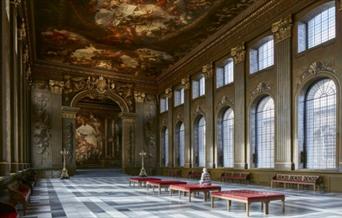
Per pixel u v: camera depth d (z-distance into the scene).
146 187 17.41
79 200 11.85
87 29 22.06
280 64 17.11
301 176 15.11
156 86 33.81
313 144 15.48
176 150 29.70
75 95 29.81
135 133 32.34
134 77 32.81
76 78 30.08
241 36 20.62
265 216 8.26
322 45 14.74
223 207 9.88
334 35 14.65
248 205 8.38
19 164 15.65
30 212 9.16
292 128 16.19
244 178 18.97
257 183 18.45
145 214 8.71
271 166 18.20
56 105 28.88
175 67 29.75
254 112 19.62
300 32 16.27
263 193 9.45
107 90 31.34
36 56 27.36
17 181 11.23
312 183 14.12
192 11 19.64
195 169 25.86
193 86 27.08
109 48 25.80
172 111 30.50
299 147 15.85
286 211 9.01
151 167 32.53
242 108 20.16
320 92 15.27
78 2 18.27
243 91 20.14
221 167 22.34
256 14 19.03
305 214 8.48
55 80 29.05
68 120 29.25
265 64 19.22
